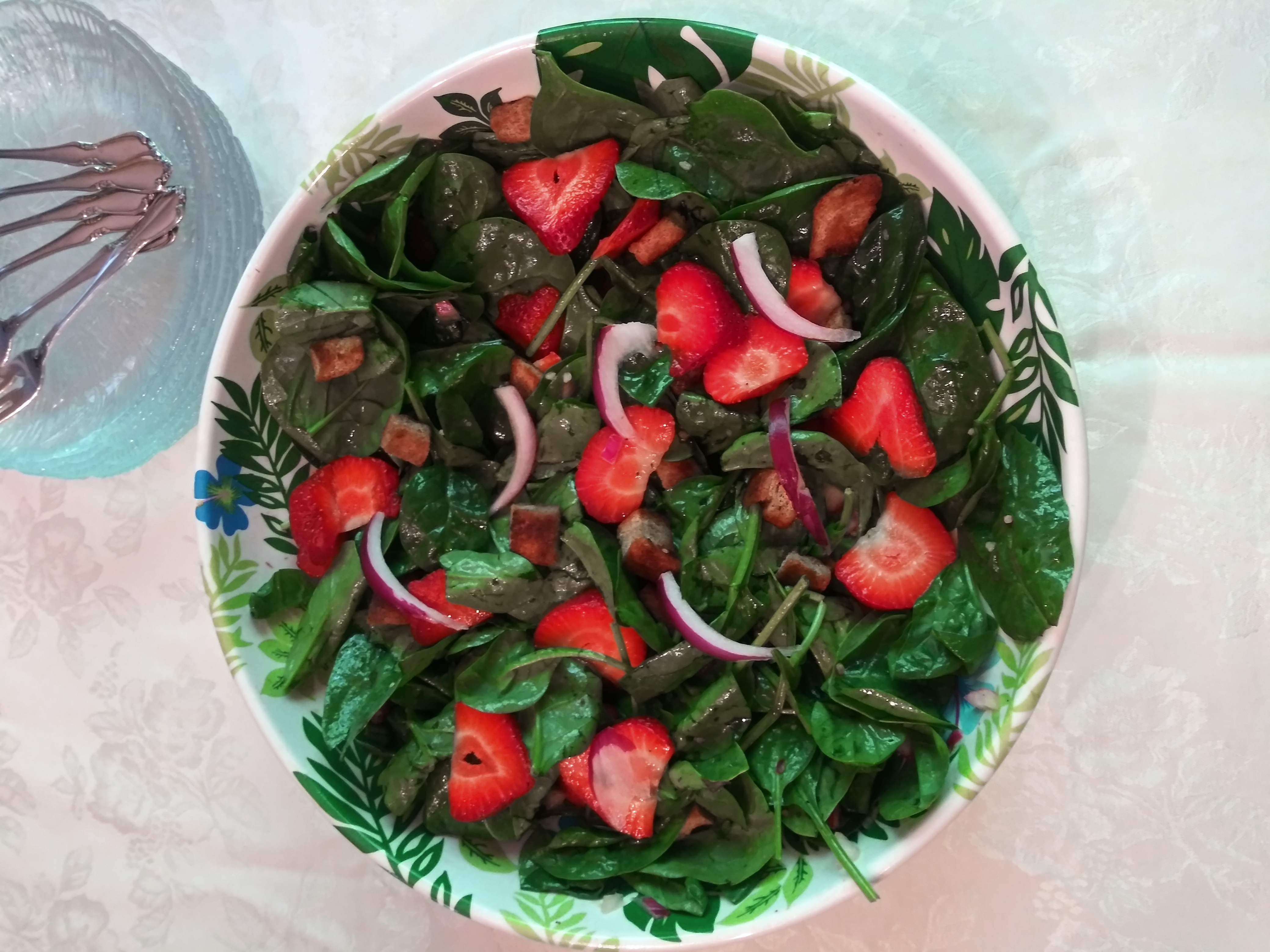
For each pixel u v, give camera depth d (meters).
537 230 0.38
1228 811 0.41
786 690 0.39
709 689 0.40
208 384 0.37
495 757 0.40
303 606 0.41
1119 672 0.42
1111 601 0.42
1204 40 0.41
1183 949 0.42
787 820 0.39
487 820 0.40
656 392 0.40
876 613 0.39
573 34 0.33
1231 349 0.41
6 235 0.44
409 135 0.36
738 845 0.39
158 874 0.47
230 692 0.46
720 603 0.41
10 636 0.46
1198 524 0.41
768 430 0.39
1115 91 0.41
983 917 0.43
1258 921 0.41
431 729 0.40
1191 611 0.41
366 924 0.46
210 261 0.45
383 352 0.39
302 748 0.38
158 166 0.44
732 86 0.34
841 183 0.36
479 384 0.41
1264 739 0.41
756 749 0.40
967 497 0.37
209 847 0.47
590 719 0.40
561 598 0.41
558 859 0.40
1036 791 0.42
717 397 0.40
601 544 0.40
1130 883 0.42
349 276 0.38
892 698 0.37
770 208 0.37
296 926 0.46
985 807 0.43
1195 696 0.41
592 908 0.38
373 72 0.43
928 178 0.34
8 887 0.47
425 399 0.41
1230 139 0.40
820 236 0.37
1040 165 0.41
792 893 0.37
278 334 0.38
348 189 0.36
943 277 0.36
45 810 0.47
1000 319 0.35
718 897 0.38
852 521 0.40
